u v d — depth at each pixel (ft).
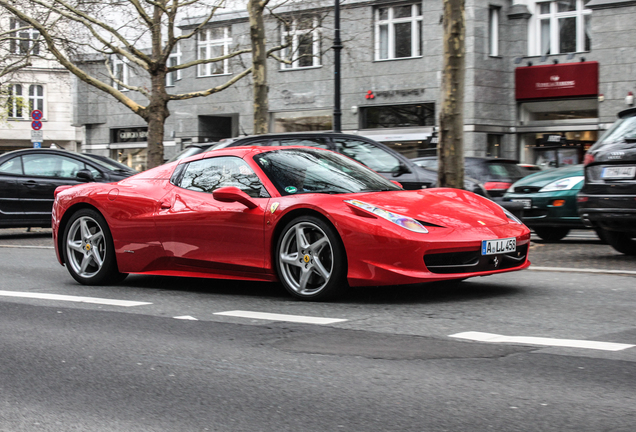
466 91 85.66
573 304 17.57
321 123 96.58
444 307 17.39
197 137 107.86
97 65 120.47
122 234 21.93
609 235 27.84
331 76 94.73
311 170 20.39
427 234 17.31
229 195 18.92
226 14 103.04
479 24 85.66
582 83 83.76
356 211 17.71
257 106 58.54
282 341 14.23
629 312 16.47
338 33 63.57
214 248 20.03
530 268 24.27
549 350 12.94
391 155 33.47
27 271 26.78
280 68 98.58
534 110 88.89
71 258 23.16
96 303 19.21
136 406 10.56
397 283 17.26
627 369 11.64
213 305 18.60
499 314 16.39
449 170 33.91
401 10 90.53
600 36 82.38
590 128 84.74
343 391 10.93
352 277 17.60
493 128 87.61
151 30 68.44
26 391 11.43
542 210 33.68
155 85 67.92
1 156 42.63
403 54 90.79
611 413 9.63
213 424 9.70
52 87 148.87
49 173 43.73
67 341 14.74
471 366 12.03
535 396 10.41
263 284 22.09
